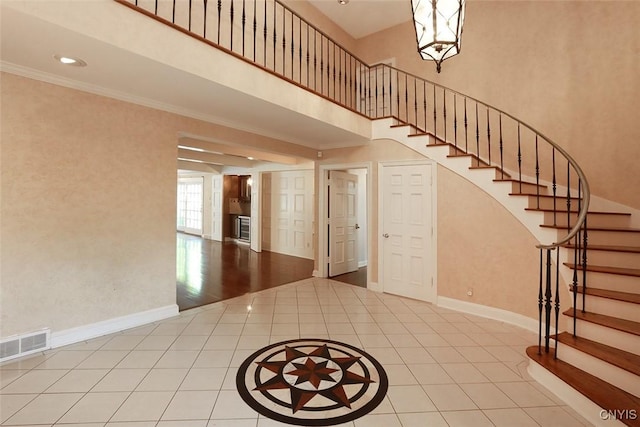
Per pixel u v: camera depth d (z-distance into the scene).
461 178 3.90
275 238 8.16
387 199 4.60
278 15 4.62
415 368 2.48
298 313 3.74
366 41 6.05
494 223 3.64
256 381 2.26
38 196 2.59
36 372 2.32
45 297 2.65
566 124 3.92
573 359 2.23
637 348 2.07
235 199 9.94
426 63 5.25
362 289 4.81
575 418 1.90
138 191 3.21
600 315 2.41
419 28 1.73
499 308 3.59
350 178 6.04
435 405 2.02
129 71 2.48
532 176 4.15
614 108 3.61
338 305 4.05
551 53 4.04
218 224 9.97
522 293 3.41
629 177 3.52
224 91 2.87
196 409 1.93
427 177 4.21
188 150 6.62
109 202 3.01
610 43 3.64
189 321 3.42
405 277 4.42
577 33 3.85
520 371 2.46
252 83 2.96
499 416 1.92
